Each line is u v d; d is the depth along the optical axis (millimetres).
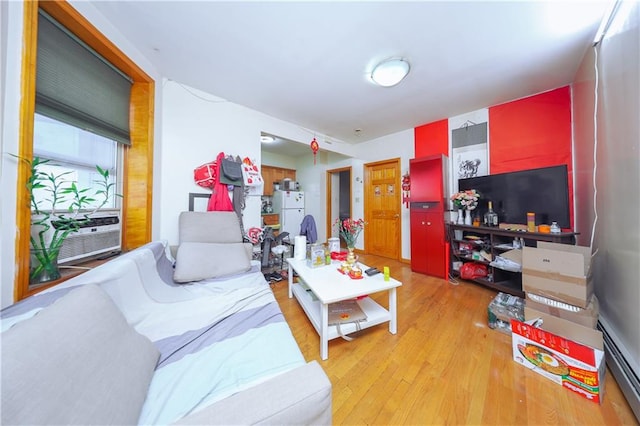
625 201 1280
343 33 1603
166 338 1022
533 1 1334
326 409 624
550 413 1046
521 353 1346
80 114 1433
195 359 893
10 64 978
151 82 1963
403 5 1365
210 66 2008
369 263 3670
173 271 1767
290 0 1332
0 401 425
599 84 1598
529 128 2500
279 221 5074
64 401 494
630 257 1229
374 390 1191
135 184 1910
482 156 2846
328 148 3924
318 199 5320
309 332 1724
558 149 2314
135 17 1475
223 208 2416
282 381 641
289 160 5723
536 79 2174
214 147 2523
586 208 1935
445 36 1619
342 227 2268
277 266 3352
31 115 1039
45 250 1110
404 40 1660
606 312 1525
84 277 957
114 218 1747
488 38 1633
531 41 1659
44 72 1221
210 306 1309
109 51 1537
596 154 1698
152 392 728
